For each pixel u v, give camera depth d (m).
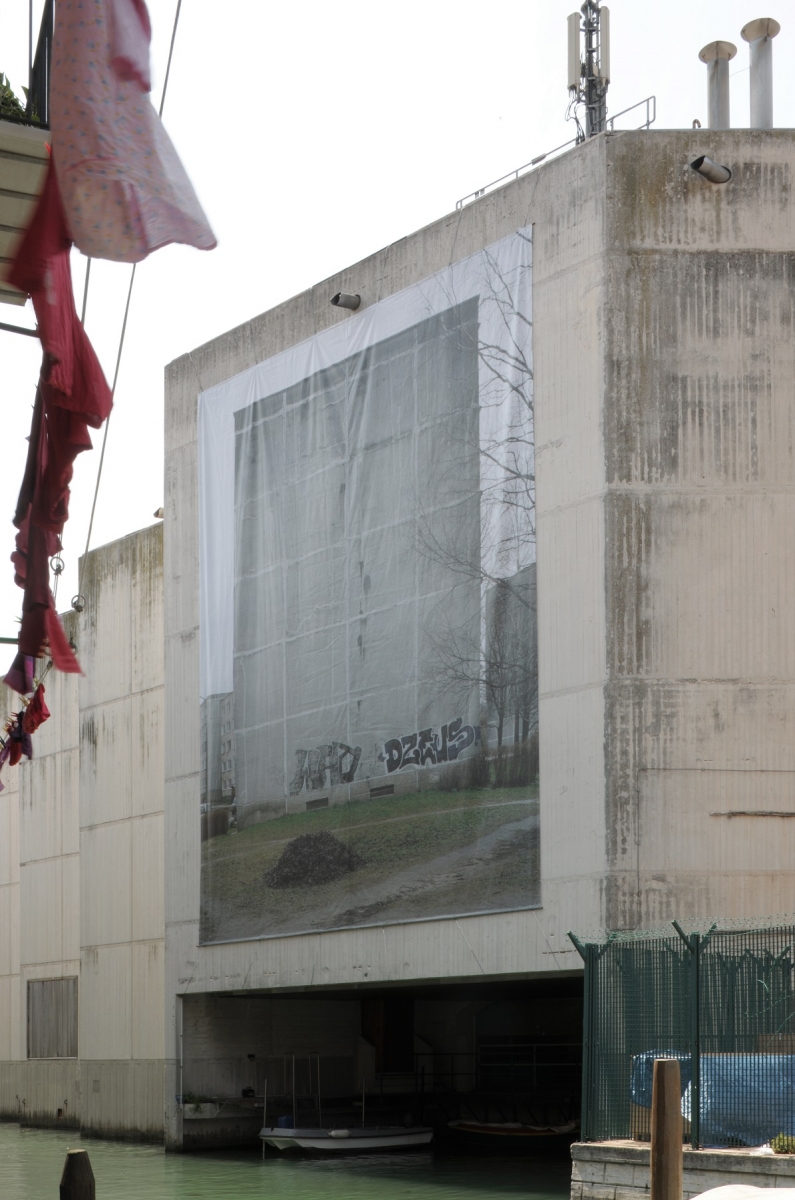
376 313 32.69
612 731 26.75
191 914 36.62
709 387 27.73
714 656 27.14
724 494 27.50
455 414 30.50
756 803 26.78
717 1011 20.00
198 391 38.03
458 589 30.00
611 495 27.30
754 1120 19.25
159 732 41.28
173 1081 36.84
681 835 26.61
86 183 8.60
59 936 48.75
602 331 27.70
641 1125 20.73
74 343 10.60
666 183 28.14
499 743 28.86
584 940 26.62
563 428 28.30
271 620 34.88
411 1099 41.31
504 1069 42.97
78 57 8.63
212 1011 37.66
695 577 27.28
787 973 19.47
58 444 11.39
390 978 30.56
